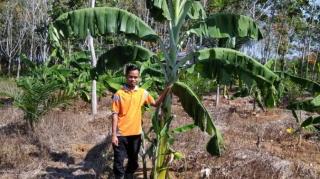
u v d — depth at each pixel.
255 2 19.92
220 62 5.77
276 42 26.02
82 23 5.57
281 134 9.76
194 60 5.74
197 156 7.22
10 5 34.75
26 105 9.10
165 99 5.84
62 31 5.58
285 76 6.07
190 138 8.27
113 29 5.60
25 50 36.28
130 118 5.62
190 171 6.62
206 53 5.61
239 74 5.66
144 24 5.75
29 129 8.84
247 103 17.16
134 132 5.66
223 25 5.82
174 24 5.91
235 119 12.02
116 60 6.21
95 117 11.53
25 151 7.40
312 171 6.79
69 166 6.91
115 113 5.58
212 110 14.00
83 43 20.67
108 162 6.86
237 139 8.92
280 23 23.91
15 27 35.97
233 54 5.57
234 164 6.70
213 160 6.99
